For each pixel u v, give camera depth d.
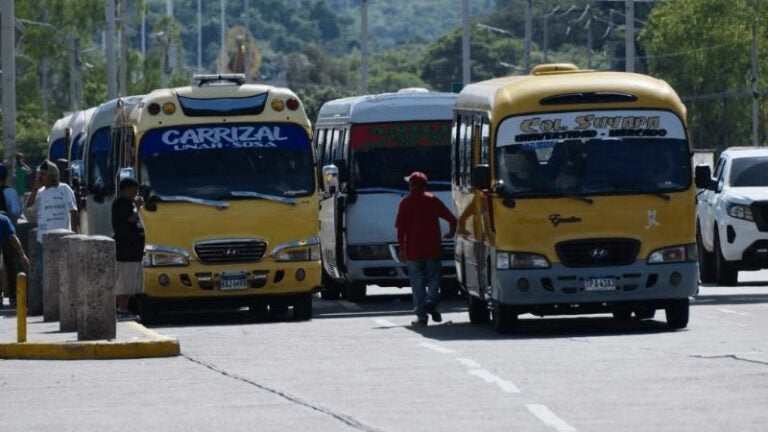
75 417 27.88
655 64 198.25
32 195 61.25
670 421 25.64
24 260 49.66
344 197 57.84
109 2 107.06
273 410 28.06
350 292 60.12
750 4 196.00
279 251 50.28
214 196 50.19
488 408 27.58
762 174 64.44
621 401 28.05
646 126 43.56
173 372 34.53
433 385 31.00
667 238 43.00
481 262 45.25
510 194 43.00
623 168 43.22
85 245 39.00
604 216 42.78
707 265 65.56
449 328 45.72
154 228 50.00
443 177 57.78
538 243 42.78
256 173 50.59
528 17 135.50
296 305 51.22
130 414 28.05
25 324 39.19
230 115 50.91
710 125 197.62
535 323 47.09
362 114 57.91
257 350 39.06
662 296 42.97
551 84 43.78
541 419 26.12
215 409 28.38
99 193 60.41
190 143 50.56
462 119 49.06
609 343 38.84
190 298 50.12
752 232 62.28
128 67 198.00
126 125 53.75
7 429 26.66
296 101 51.28
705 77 195.50
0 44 71.62
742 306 51.62
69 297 43.38
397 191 57.72
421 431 25.22
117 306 49.09
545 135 43.41
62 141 91.31
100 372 34.84
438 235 46.62
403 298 62.53
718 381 30.44
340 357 36.84
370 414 27.22
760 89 193.75
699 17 194.38
